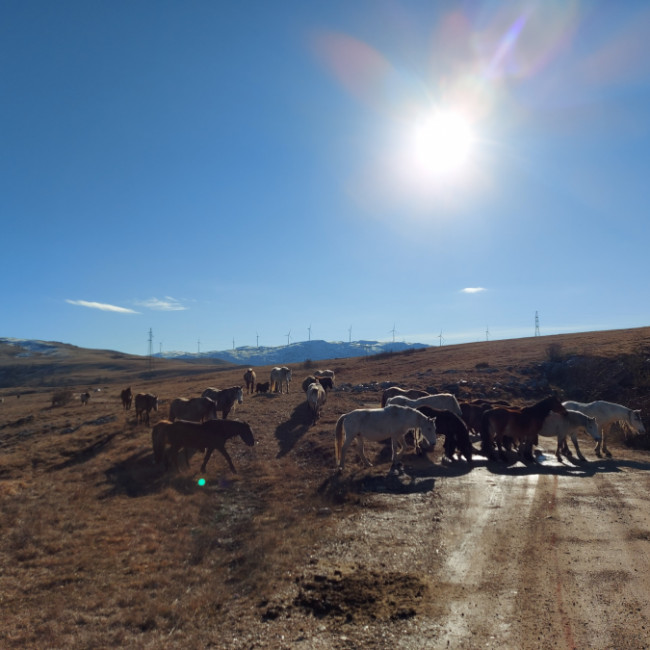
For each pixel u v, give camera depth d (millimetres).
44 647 5922
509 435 15906
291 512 11234
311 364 62000
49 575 8148
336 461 15805
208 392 23109
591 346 38875
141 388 58312
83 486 14281
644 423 20625
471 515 10305
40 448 21344
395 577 7363
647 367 29609
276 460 16625
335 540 9156
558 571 7387
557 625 5938
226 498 12914
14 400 65812
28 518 11086
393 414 14805
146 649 5801
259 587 7312
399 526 9836
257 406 26750
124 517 11164
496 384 31547
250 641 5957
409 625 6102
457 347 60812
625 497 11203
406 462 15742
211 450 15406
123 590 7445
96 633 6223
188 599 7086
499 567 7652
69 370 166375
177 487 13734
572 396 29656
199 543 9461
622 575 7145
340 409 25219
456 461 15953
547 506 10688
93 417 30859
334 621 6285
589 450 17969
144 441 19875
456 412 19328
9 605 7125
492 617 6207
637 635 5625
